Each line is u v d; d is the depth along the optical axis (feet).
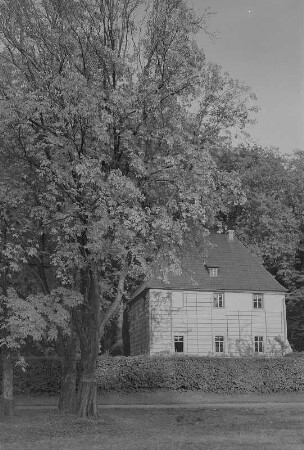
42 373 111.34
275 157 212.84
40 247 69.26
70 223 62.75
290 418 71.56
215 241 168.25
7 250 62.39
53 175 61.62
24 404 100.94
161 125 65.98
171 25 66.59
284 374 119.96
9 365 71.10
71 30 65.67
